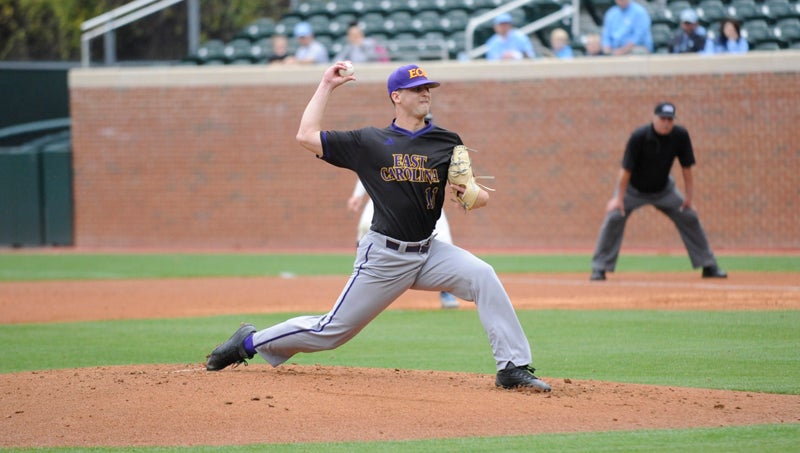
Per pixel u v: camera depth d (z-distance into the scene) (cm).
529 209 8125
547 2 9244
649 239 7831
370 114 8331
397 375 2719
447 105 8225
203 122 8694
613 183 7944
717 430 2147
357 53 8556
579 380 2734
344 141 2422
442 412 2292
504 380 2506
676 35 8025
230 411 2273
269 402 2345
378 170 2420
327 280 6053
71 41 11956
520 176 8125
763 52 7562
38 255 8319
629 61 7831
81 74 8869
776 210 7594
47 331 4053
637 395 2505
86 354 3425
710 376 2825
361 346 3525
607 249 5578
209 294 5359
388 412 2288
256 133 8600
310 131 2433
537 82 8050
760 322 3931
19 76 10000
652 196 5459
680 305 4484
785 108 7538
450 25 9144
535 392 2480
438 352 3378
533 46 9106
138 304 4972
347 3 9688
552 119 8031
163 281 6138
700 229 5519
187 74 8694
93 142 8894
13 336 3906
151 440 2072
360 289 2473
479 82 8156
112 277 6425
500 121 8138
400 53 8794
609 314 4256
